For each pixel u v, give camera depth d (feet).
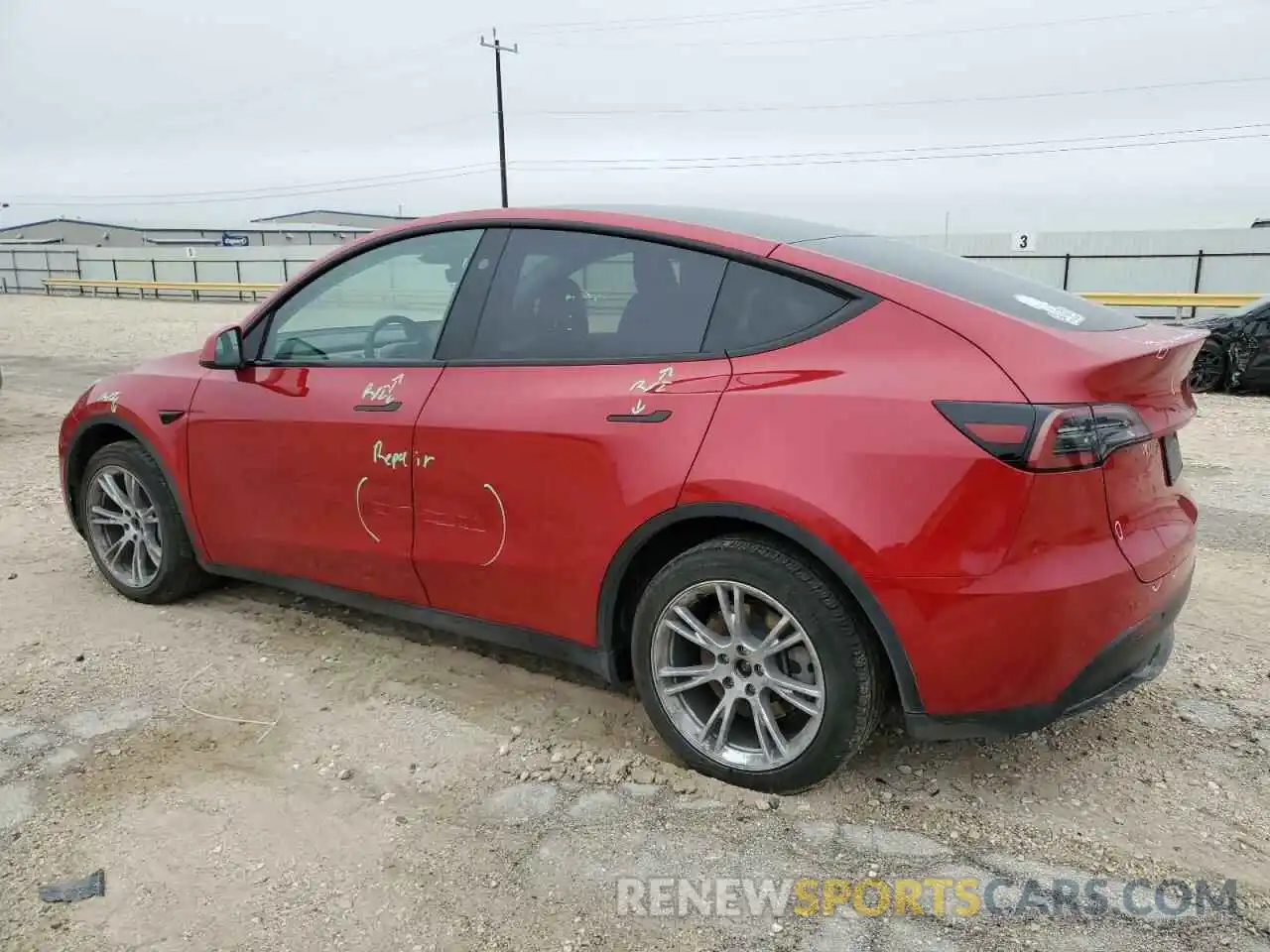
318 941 7.61
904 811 9.23
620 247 10.26
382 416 11.32
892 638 8.41
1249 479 22.02
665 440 9.32
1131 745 10.40
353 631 13.58
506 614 10.86
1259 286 69.00
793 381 8.87
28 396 36.60
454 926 7.77
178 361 14.48
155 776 9.88
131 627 13.76
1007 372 8.16
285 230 235.81
